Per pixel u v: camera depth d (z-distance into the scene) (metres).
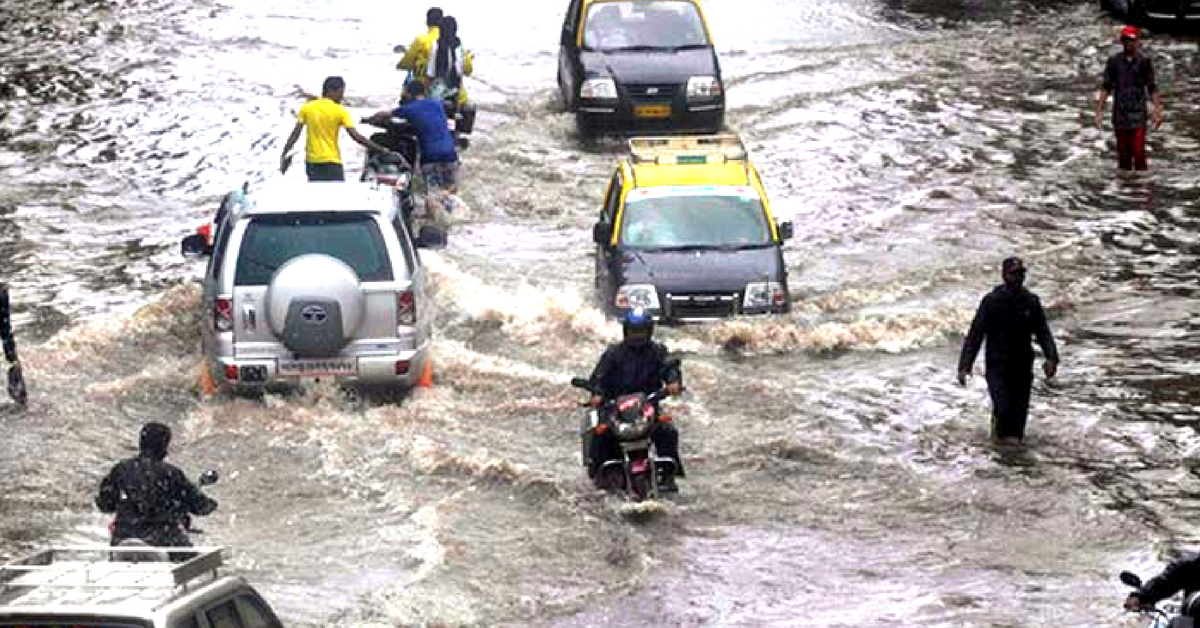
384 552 31.19
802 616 28.41
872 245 52.28
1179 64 80.00
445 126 56.12
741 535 32.12
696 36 68.56
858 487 34.47
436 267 48.53
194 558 20.45
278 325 37.88
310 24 88.56
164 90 73.50
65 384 39.91
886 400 39.78
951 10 94.06
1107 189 59.09
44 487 33.91
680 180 47.03
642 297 43.97
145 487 27.53
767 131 67.62
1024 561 30.84
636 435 33.25
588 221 55.69
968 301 46.97
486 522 32.53
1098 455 36.16
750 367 42.09
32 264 49.78
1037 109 71.38
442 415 38.25
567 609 28.58
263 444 36.44
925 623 28.00
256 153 63.47
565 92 70.62
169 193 58.22
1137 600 23.47
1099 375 41.41
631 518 32.88
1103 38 86.00
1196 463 35.62
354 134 52.59
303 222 38.72
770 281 44.28
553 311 44.38
